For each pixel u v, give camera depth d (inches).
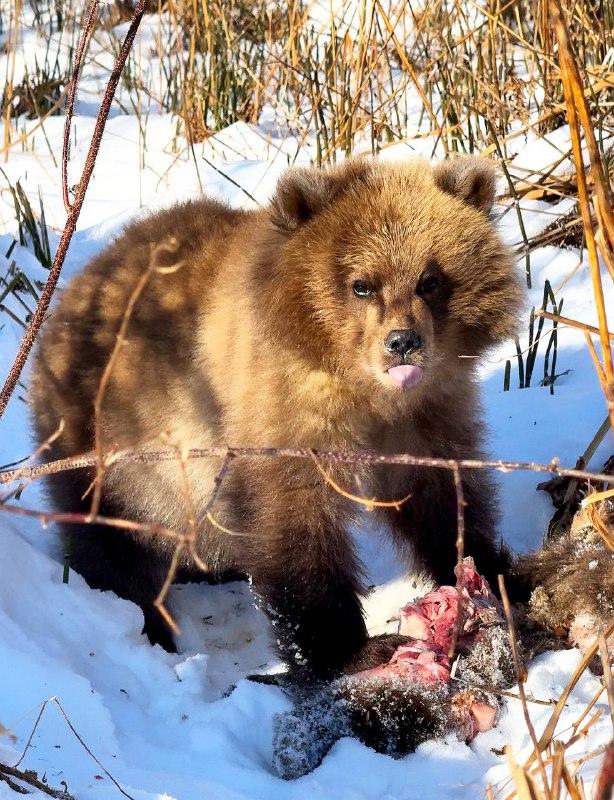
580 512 220.5
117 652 209.6
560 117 378.3
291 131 433.1
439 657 196.7
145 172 412.2
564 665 196.2
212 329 229.1
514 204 319.0
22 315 323.9
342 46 420.8
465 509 231.8
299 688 205.8
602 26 366.9
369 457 151.0
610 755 128.9
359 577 235.0
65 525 246.4
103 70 528.4
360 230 208.8
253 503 221.1
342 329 208.8
